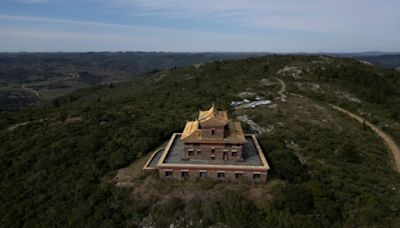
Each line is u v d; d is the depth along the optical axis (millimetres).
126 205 51688
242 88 123750
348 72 144625
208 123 54406
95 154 66125
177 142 66500
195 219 47719
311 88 125438
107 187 55594
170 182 53875
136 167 61219
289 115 88312
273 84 129375
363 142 80750
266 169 52344
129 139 70438
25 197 57062
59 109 105250
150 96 116438
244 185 52438
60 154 66812
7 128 85375
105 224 48156
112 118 84625
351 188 54312
